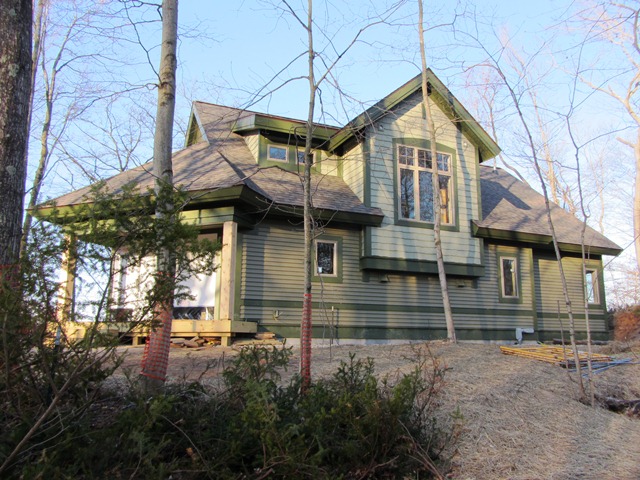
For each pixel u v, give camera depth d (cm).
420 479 438
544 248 1511
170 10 599
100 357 345
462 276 1346
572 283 1573
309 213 673
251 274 1116
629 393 740
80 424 343
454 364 790
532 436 539
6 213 470
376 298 1239
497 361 836
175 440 385
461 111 1350
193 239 370
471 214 1353
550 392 689
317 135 1287
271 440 354
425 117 1344
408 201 1285
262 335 1081
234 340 1059
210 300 1118
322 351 938
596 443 543
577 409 641
